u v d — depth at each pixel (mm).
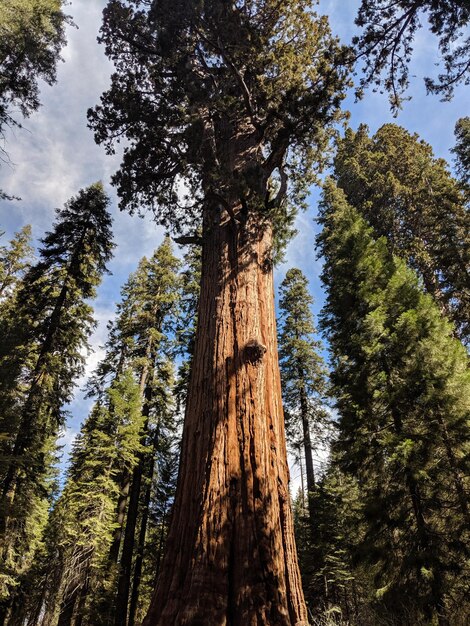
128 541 16797
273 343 5402
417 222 21656
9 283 23234
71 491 15375
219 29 7266
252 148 7590
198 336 5410
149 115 8250
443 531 9500
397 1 7156
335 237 15906
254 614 3156
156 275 22938
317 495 16984
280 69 8445
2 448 13312
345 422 11836
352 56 7594
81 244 18125
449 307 18031
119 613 14938
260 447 4195
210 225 6559
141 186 8578
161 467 22953
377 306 12859
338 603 14852
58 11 11672
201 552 3477
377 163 25094
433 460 9852
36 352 15977
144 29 8281
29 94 12375
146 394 20578
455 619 8344
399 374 11656
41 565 14555
